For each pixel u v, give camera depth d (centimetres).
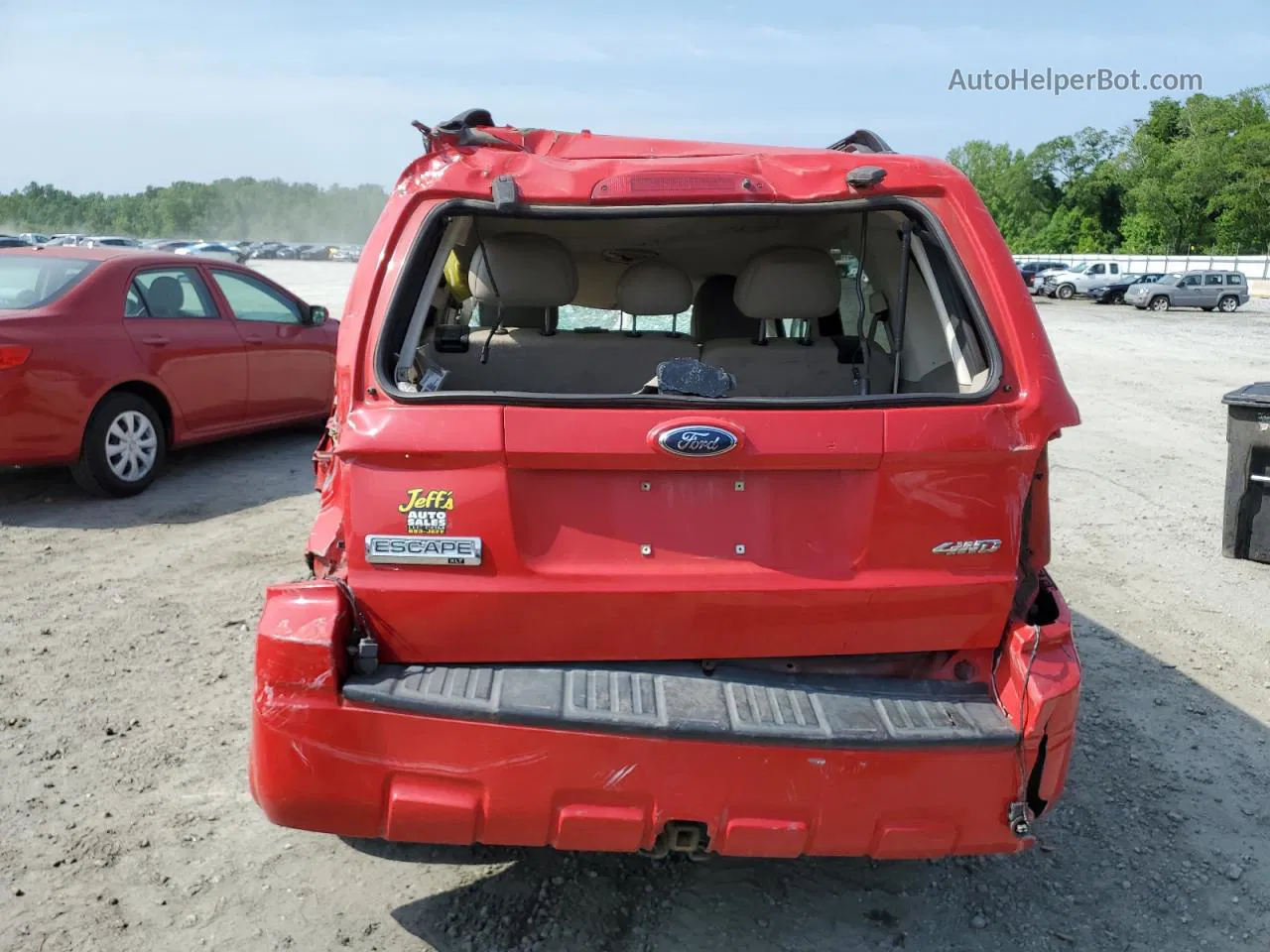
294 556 620
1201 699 474
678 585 254
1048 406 262
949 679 275
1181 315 3669
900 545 260
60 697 432
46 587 560
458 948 291
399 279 268
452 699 245
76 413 684
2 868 317
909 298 355
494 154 283
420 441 248
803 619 262
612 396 254
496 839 255
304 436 973
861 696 263
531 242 330
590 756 246
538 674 259
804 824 252
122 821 346
